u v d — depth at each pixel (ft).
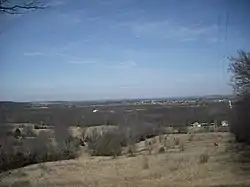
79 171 67.82
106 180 58.18
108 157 89.61
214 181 50.11
